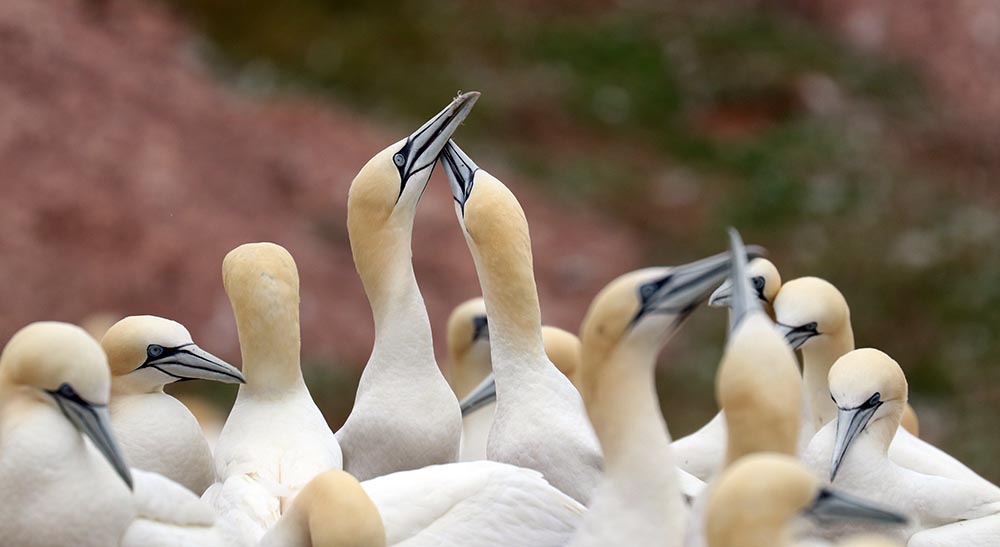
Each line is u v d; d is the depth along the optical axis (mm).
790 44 54125
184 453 14453
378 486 13586
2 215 38938
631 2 56438
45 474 12297
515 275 15102
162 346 14523
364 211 15719
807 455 15484
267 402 14938
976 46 56406
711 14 55625
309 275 39875
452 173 15836
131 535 12477
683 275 11727
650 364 11945
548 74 51938
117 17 48875
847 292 39719
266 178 43625
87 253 39094
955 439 33844
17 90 42844
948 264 40156
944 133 51000
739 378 11336
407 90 50250
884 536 15023
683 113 51000
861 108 51406
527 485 13836
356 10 53812
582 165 47438
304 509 12305
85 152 41812
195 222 40719
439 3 55250
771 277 17234
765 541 10102
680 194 46719
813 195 45312
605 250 43562
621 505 11844
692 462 16266
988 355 36562
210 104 46438
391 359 15656
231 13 52625
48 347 12344
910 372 36438
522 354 15172
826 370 17094
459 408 15867
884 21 56281
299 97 48750
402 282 15758
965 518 15297
